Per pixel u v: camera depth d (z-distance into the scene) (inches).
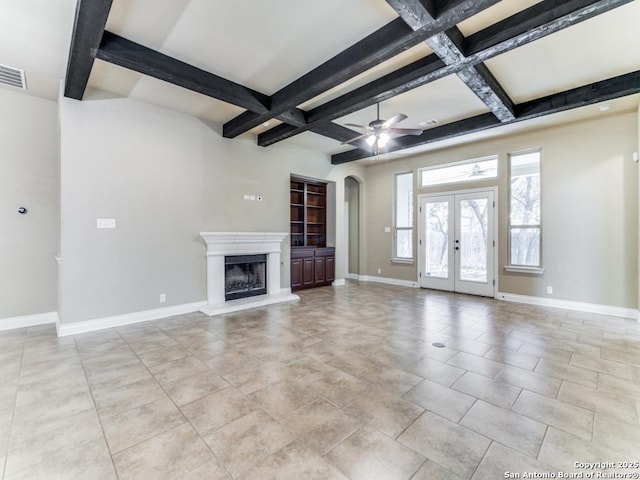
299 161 250.7
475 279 237.3
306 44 114.7
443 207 255.6
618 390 93.3
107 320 154.9
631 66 130.5
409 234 282.5
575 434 73.2
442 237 257.0
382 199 298.4
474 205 237.3
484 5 81.9
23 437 72.2
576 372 105.4
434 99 161.6
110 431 74.5
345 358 117.6
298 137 225.1
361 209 312.3
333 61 122.9
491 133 209.0
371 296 234.5
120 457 65.9
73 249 145.0
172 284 177.8
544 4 92.2
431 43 101.5
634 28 105.2
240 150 208.8
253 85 145.1
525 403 86.7
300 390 93.9
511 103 160.4
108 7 84.7
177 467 63.1
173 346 130.0
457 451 67.6
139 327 155.9
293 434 73.4
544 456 66.0
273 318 173.5
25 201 156.7
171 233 177.0
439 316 177.0
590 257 186.4
